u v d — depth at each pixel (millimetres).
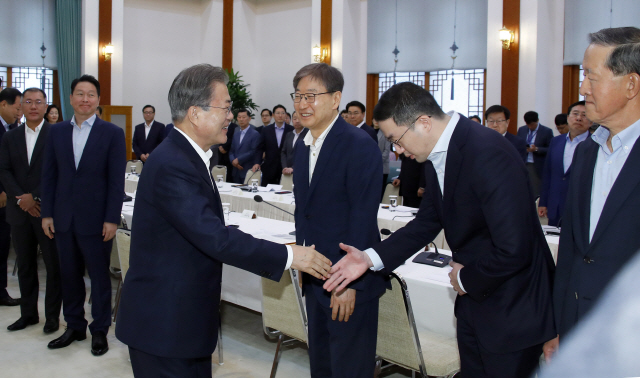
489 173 1519
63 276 3162
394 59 9250
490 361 1630
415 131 1634
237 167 7562
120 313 1676
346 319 1965
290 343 3064
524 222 1505
